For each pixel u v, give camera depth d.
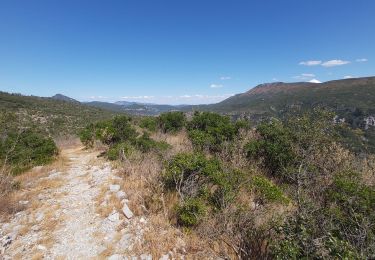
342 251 3.73
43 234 5.88
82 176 9.59
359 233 4.20
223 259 5.09
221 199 6.42
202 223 5.83
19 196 7.70
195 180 7.23
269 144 10.10
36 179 9.40
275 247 4.34
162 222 6.00
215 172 7.13
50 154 12.58
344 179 6.77
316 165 8.59
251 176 8.17
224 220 5.59
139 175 8.30
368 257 3.73
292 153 9.23
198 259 5.09
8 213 6.73
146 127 18.83
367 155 9.58
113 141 15.02
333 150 9.02
